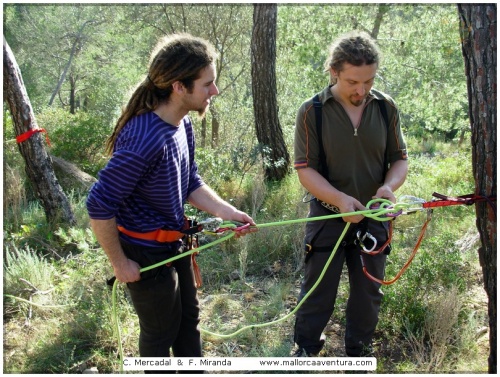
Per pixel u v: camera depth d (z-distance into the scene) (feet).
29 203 21.43
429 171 27.50
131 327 12.03
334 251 9.59
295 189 21.40
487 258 8.28
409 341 11.28
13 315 13.06
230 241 16.49
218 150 25.67
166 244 8.35
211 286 14.46
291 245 16.15
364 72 8.48
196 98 7.73
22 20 64.08
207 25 47.60
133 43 58.65
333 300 10.25
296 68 37.99
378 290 10.05
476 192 8.18
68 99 85.92
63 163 25.31
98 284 13.69
